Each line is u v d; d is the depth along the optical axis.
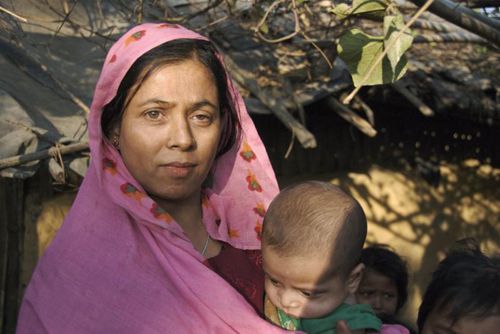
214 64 1.71
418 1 2.68
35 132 3.74
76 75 4.39
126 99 1.66
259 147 2.02
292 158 5.57
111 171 1.73
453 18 2.78
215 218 1.91
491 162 6.84
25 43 4.39
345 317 1.69
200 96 1.66
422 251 6.45
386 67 1.90
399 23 1.87
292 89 4.79
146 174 1.68
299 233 1.69
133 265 1.66
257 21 4.45
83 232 1.70
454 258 2.02
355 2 2.02
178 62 1.65
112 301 1.63
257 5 4.12
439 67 5.84
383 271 2.73
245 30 5.05
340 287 1.72
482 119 5.82
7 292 4.14
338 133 5.86
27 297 1.71
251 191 1.99
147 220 1.69
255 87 4.57
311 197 1.74
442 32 6.35
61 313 1.64
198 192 1.87
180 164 1.66
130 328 1.62
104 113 1.72
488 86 5.71
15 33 4.34
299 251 1.68
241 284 1.82
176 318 1.65
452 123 6.48
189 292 1.65
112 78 1.66
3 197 4.08
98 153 1.70
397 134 6.22
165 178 1.67
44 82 4.22
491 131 6.75
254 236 1.93
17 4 4.67
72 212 1.74
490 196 6.83
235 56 4.91
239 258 1.87
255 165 2.01
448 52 6.19
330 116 5.73
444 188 6.57
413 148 6.35
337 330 1.66
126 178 1.72
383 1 2.01
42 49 4.47
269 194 2.01
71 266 1.67
